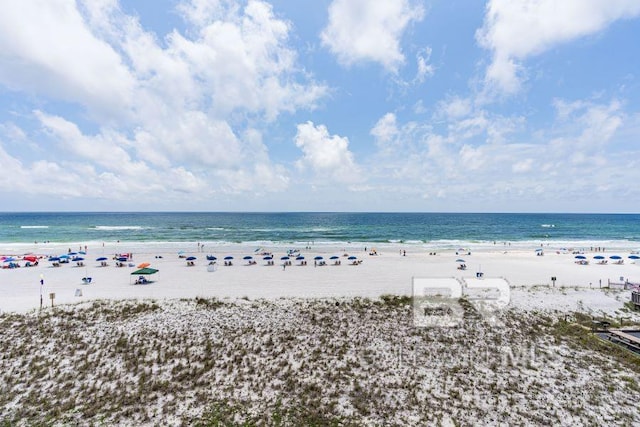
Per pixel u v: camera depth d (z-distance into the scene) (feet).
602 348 59.00
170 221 536.01
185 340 60.70
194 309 75.20
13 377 49.06
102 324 66.08
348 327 67.41
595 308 80.33
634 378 49.57
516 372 51.67
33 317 68.64
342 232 339.36
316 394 46.09
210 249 200.44
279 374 50.83
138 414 41.81
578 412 42.27
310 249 203.82
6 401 43.91
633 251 203.10
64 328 63.98
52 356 54.44
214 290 94.58
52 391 46.14
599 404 43.86
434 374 51.16
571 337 63.57
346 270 130.82
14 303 79.36
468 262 154.10
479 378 50.06
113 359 54.13
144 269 101.96
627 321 72.59
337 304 80.18
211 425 39.99
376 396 45.75
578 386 47.78
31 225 419.95
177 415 41.65
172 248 202.59
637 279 115.14
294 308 77.25
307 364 53.57
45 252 178.91
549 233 345.31
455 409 43.11
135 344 58.80
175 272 124.16
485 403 44.29
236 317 71.26
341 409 43.06
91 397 45.01
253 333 64.03
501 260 161.68
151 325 66.13
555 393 46.26
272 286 100.42
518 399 45.06
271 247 214.28
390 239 279.90
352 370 52.19
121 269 128.77
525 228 410.93
